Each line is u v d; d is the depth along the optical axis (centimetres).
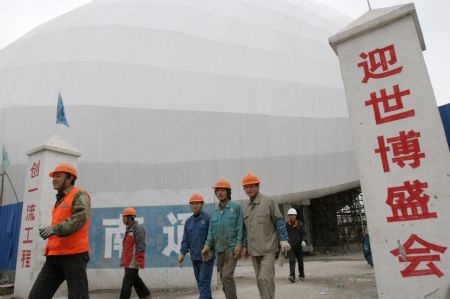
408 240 360
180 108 1347
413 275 354
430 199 355
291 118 1373
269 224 511
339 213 2108
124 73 1433
